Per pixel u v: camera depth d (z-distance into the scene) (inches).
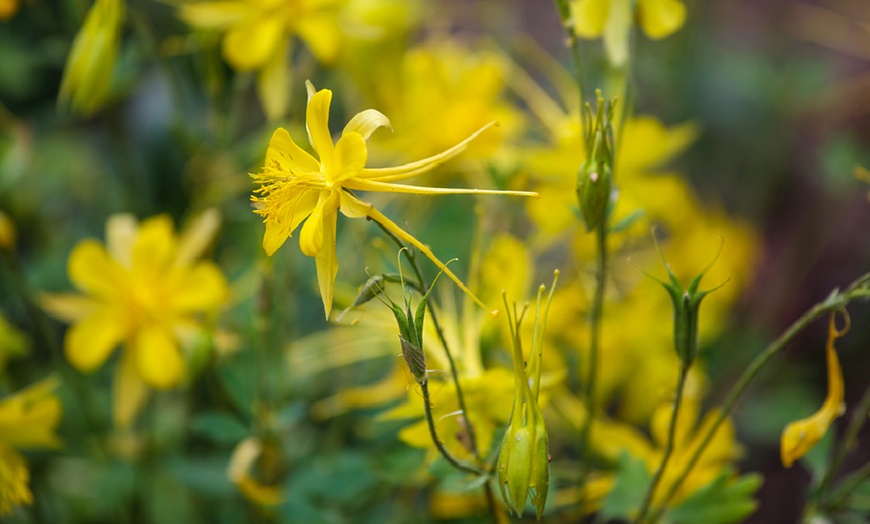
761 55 35.7
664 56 33.1
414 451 23.6
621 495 22.1
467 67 25.4
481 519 23.5
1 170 26.7
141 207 28.8
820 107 35.2
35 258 28.8
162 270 24.3
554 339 25.0
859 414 20.9
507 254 22.5
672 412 20.0
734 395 20.1
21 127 27.2
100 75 24.0
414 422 24.1
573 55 20.3
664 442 23.2
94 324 24.5
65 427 26.9
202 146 26.5
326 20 25.3
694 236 28.7
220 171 25.8
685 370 19.6
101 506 26.5
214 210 25.0
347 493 23.4
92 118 32.7
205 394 26.5
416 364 18.2
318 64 26.7
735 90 35.6
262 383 23.0
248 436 23.0
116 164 31.2
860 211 38.0
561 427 24.4
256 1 25.0
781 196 38.3
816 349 35.1
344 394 25.0
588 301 24.7
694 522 21.3
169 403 27.0
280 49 25.4
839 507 21.2
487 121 25.3
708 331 28.2
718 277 28.4
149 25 29.8
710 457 22.7
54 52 27.4
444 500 23.6
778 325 36.2
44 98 32.2
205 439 26.8
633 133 24.1
